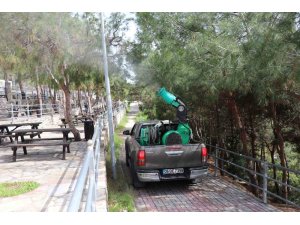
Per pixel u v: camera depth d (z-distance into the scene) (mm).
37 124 13367
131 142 10109
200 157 8641
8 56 11320
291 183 14969
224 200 7961
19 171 8062
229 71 6777
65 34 10844
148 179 8352
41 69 12086
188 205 7547
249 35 5988
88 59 11906
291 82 6723
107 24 12086
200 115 15180
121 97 40219
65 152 10195
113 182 8867
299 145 13453
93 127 13398
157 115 17609
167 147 8445
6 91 26312
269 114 12352
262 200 7930
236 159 14305
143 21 10969
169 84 10922
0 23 9844
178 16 9242
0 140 12727
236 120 11336
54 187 6562
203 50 7445
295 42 5434
